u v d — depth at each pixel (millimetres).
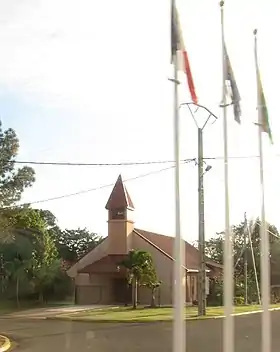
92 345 18375
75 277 45281
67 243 67875
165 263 43312
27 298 44656
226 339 9641
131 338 20203
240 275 47156
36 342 19562
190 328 23578
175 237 9188
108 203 44844
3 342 19078
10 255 42781
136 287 37969
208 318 28375
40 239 43875
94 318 29078
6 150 35031
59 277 46312
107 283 44438
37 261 43438
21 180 35875
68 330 23531
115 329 23625
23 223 42594
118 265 43250
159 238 48125
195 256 49500
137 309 36469
